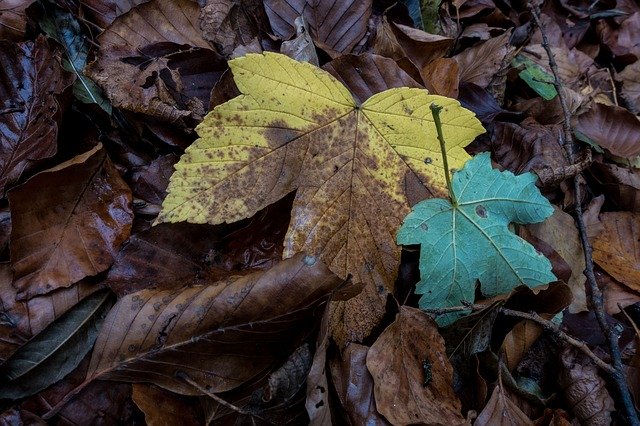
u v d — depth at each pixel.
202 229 0.28
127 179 0.29
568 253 0.33
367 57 0.31
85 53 0.32
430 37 0.36
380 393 0.26
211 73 0.31
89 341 0.26
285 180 0.28
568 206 0.35
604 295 0.33
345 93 0.29
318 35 0.36
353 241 0.28
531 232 0.32
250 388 0.26
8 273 0.26
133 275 0.27
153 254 0.27
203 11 0.33
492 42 0.39
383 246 0.28
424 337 0.27
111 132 0.30
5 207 0.27
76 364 0.26
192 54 0.31
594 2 0.53
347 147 0.29
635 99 0.48
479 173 0.29
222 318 0.25
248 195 0.27
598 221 0.35
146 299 0.26
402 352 0.27
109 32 0.31
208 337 0.25
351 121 0.29
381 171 0.29
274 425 0.26
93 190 0.28
